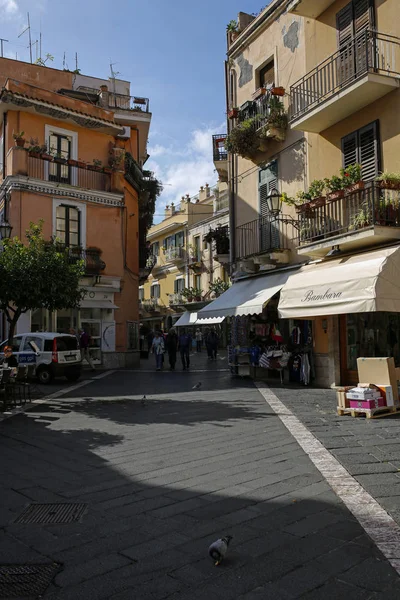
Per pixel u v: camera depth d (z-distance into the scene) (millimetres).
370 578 3307
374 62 11508
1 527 4398
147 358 33844
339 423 8531
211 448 7043
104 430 8648
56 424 9367
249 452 6734
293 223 14750
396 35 11680
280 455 6516
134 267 28484
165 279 52062
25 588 3312
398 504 4605
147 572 3496
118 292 25406
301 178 14922
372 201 11047
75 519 4547
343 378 13523
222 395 12938
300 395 12242
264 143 16391
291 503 4750
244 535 4070
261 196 16969
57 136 24594
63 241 23672
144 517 4543
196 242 46469
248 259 16656
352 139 12828
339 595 3123
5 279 12195
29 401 12383
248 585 3277
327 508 4582
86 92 28109
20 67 27453
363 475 5539
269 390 13438
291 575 3389
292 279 12695
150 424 9094
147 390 14812
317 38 14125
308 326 14617
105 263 24844
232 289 17438
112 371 22609
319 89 13938
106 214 25141
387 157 11805
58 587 3316
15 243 13414
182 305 46219
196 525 4316
